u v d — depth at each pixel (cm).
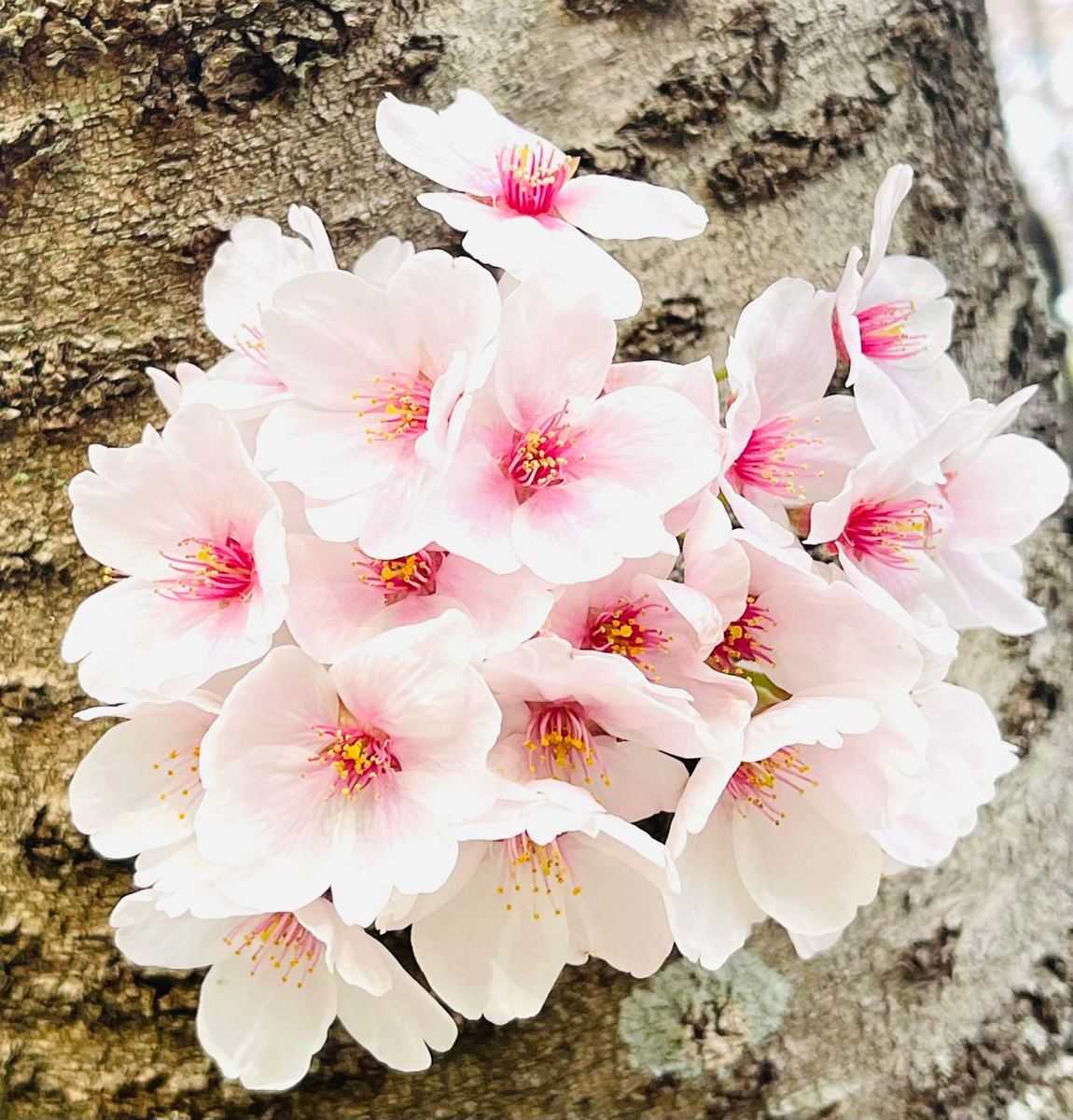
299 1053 14
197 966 14
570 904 14
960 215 20
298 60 18
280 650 12
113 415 17
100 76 18
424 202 14
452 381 12
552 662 12
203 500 14
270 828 13
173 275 17
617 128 18
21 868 16
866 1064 17
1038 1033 17
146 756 14
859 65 19
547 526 13
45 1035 16
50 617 17
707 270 18
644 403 13
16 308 17
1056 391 22
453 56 18
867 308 17
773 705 14
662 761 13
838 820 14
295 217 15
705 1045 16
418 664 12
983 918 18
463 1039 16
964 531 16
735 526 15
